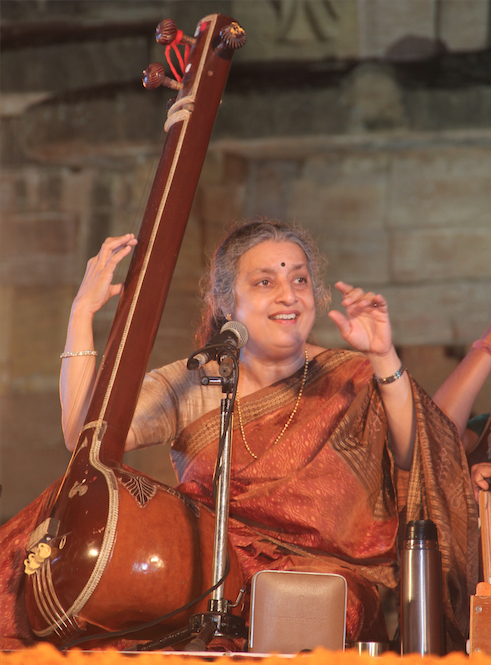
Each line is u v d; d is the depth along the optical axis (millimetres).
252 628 3500
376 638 4223
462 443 4762
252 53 12195
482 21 11727
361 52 12086
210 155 12148
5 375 12891
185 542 3623
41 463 12578
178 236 4277
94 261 4418
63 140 12281
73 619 3469
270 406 4723
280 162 12656
